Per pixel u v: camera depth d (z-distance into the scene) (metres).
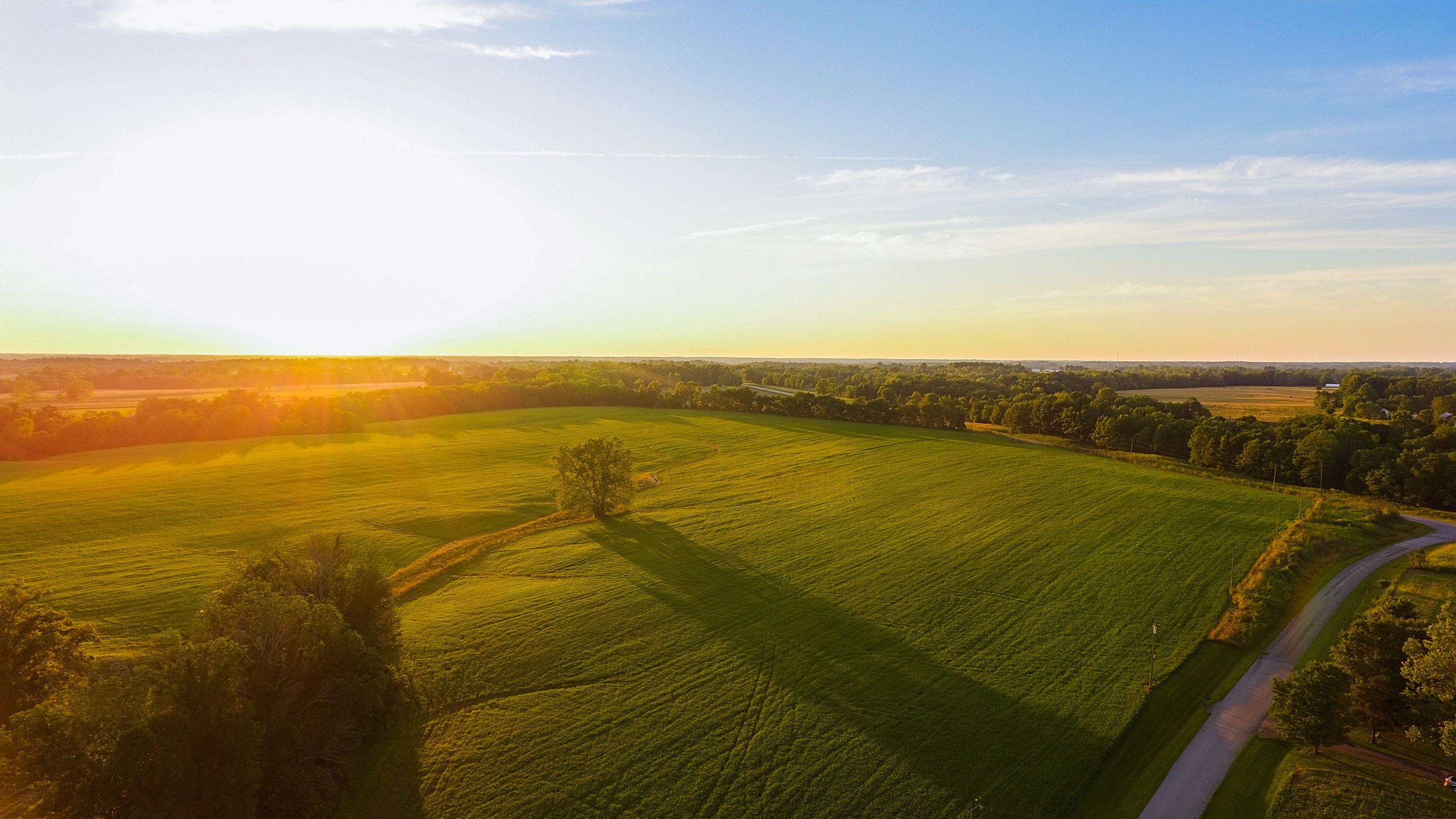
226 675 26.52
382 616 40.22
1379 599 51.09
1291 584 53.41
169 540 64.44
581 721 36.25
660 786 31.33
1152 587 53.00
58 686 32.72
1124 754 33.88
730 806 30.08
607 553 62.06
